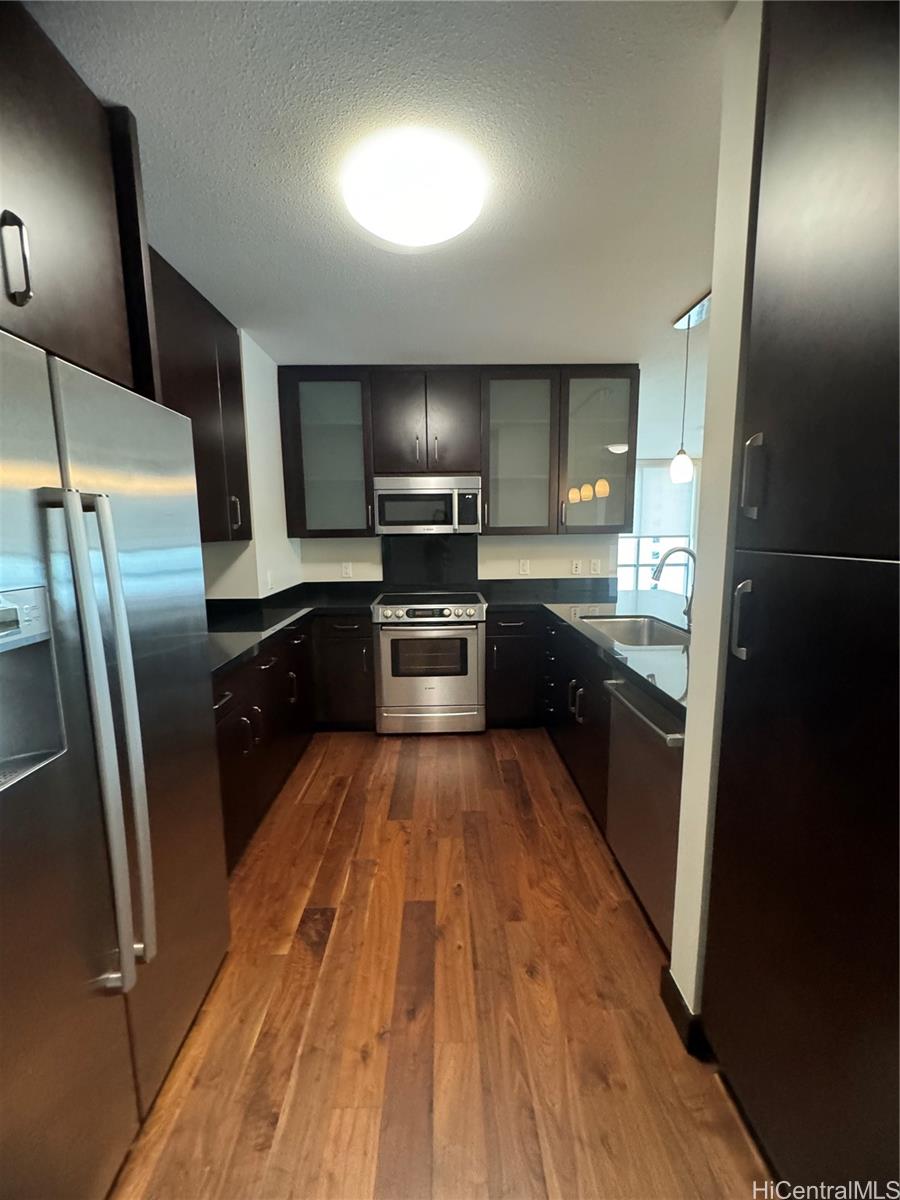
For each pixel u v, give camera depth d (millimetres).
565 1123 1106
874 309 711
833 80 766
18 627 782
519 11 979
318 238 1727
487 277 2014
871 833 734
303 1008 1386
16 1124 774
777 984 951
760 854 995
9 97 872
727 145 1061
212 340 2264
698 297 2215
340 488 3314
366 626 3287
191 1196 993
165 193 1483
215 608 2850
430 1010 1376
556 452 3258
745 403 1023
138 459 1108
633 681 1703
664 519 6000
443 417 3227
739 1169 1025
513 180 1446
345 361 3117
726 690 1099
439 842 2141
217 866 1479
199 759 1376
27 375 810
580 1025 1329
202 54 1041
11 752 850
